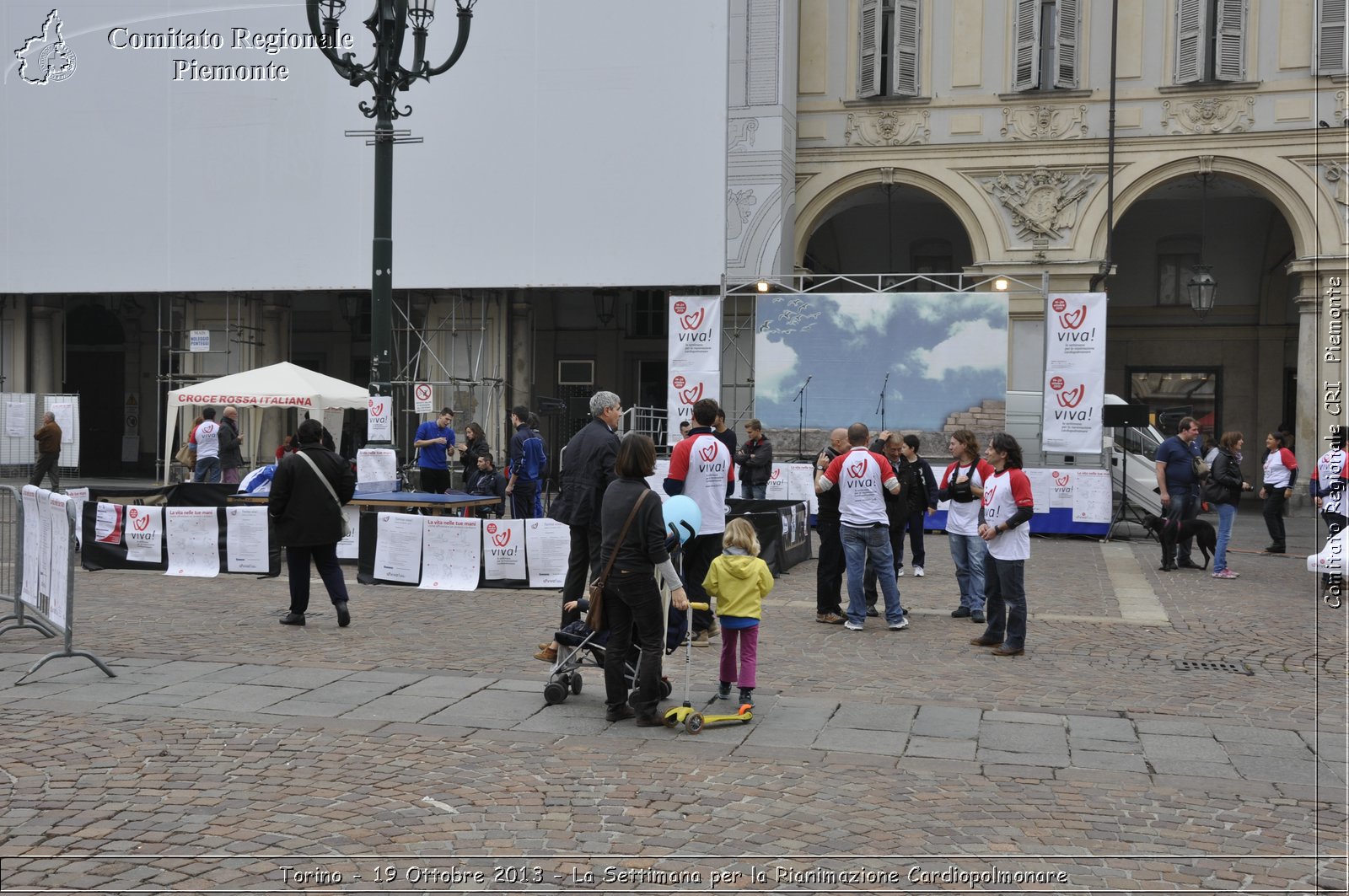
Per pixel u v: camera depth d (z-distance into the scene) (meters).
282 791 5.83
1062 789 6.12
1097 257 24.59
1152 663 9.42
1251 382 29.50
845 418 22.11
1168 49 24.25
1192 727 7.40
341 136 26.27
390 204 14.38
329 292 28.81
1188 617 11.69
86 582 13.28
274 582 13.37
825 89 25.67
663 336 31.52
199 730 6.91
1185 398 29.98
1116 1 24.23
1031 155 24.80
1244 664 9.42
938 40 25.17
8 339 28.78
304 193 26.50
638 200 25.00
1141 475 21.23
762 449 17.28
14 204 27.78
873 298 21.98
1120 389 30.42
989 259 25.08
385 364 14.58
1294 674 9.06
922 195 26.70
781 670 9.02
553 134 25.30
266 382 18.16
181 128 27.00
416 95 25.80
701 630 10.07
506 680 8.38
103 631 10.12
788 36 24.89
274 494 10.33
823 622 11.20
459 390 26.78
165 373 32.41
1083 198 24.59
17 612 9.66
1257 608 12.30
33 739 6.68
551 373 32.09
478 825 5.40
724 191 24.67
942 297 21.73
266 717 7.22
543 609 11.66
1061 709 7.84
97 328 32.94
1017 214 24.88
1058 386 20.36
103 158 27.38
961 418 21.70
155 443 32.62
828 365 22.17
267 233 26.69
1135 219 29.72
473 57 25.58
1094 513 19.61
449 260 25.84
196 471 20.95
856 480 10.75
